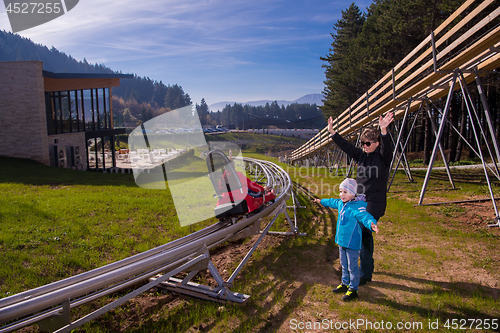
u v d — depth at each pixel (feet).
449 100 24.54
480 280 11.78
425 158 70.74
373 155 11.71
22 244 14.99
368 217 10.16
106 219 20.53
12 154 60.90
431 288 11.32
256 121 467.11
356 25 122.93
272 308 10.34
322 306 10.44
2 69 59.21
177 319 9.72
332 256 14.93
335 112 112.37
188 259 10.43
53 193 29.40
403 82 30.01
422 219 20.31
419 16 66.49
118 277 7.62
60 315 7.36
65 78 65.82
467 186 32.76
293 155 117.08
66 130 71.67
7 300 6.27
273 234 18.69
